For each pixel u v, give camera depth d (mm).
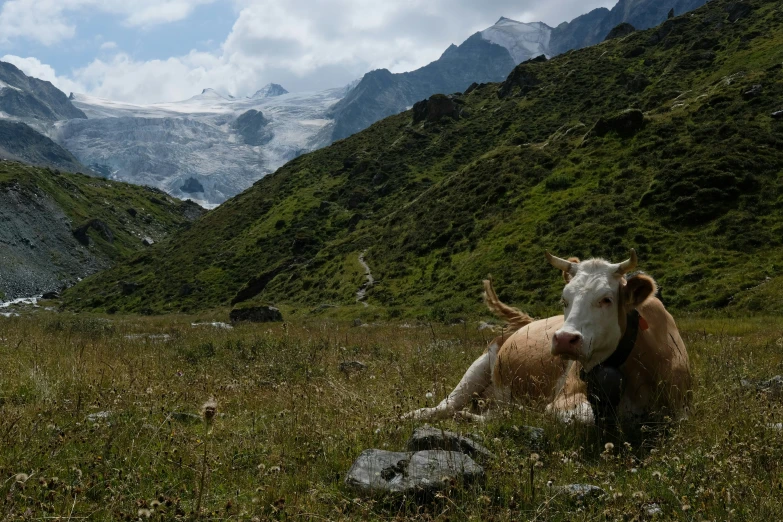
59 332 19578
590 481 4832
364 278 69000
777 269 39469
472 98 141250
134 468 4914
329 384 8320
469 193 73188
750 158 51969
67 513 4059
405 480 4520
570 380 6984
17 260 143875
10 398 7516
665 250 46312
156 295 104812
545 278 48844
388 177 115625
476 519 4023
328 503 4492
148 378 8867
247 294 91625
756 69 77500
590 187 59969
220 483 4824
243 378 9531
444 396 8383
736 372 8445
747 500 4188
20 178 181000
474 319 41531
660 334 6793
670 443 5473
